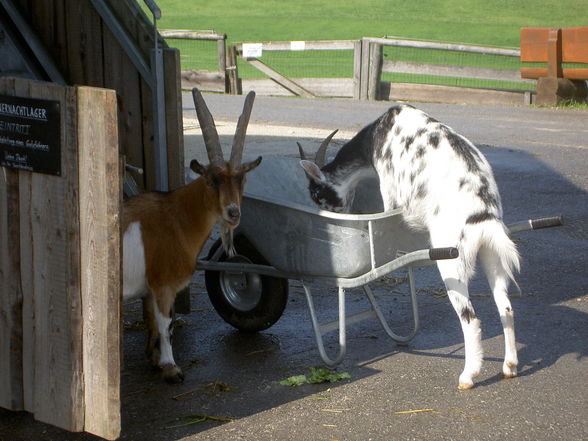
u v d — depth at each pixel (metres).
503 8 34.34
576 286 6.68
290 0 36.28
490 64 22.22
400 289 6.68
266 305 5.51
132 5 5.55
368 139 5.31
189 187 4.80
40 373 4.03
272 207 4.97
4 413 4.39
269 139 12.23
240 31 28.50
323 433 4.23
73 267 3.80
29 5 6.07
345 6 34.97
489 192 4.68
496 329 5.79
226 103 16.30
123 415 4.43
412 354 5.34
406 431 4.25
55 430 4.22
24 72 6.19
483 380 4.90
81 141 3.68
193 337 5.63
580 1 36.00
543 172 10.48
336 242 4.78
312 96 18.17
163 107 5.49
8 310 4.06
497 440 4.17
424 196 4.80
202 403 4.59
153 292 4.84
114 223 3.66
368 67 17.34
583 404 4.58
